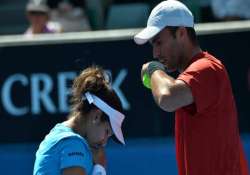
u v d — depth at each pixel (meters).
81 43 22.58
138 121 22.52
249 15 27.16
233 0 27.11
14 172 23.14
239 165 13.51
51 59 22.72
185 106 13.00
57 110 22.80
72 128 12.44
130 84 22.47
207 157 13.09
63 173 12.07
